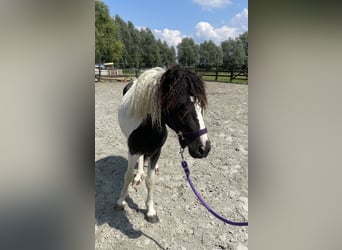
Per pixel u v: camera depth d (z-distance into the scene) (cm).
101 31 2819
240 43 4600
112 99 973
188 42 5462
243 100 895
